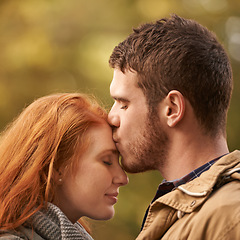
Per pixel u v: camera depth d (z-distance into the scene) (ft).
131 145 12.19
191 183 11.00
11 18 52.06
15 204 11.58
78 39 50.55
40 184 11.94
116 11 51.39
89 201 12.27
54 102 12.82
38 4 52.16
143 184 44.75
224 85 11.93
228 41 51.88
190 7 52.49
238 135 47.34
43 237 11.33
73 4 51.83
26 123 12.62
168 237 10.77
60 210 11.57
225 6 53.26
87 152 12.28
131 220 43.55
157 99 11.81
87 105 13.03
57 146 12.03
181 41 11.80
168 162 11.94
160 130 11.82
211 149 11.68
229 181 10.81
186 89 11.60
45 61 49.26
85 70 48.19
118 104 12.61
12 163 12.19
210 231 10.05
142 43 12.06
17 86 48.88
